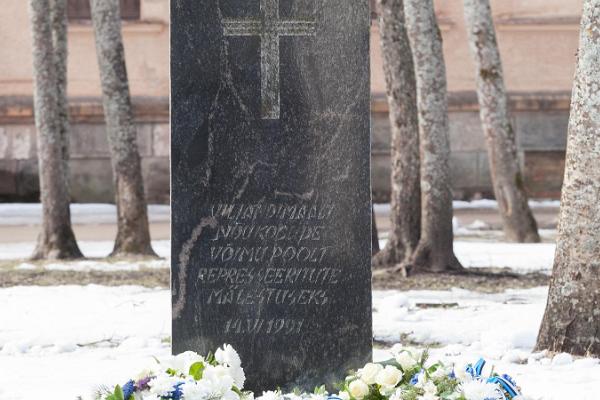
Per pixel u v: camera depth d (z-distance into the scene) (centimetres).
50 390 860
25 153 3052
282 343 802
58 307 1355
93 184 3064
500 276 1617
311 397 694
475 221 2564
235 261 802
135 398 611
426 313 1287
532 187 3097
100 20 1973
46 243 1925
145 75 3078
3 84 3059
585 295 1013
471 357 1012
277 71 802
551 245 2097
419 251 1645
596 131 1005
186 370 640
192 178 802
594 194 1009
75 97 3064
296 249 802
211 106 802
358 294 802
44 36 1934
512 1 3108
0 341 1126
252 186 802
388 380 642
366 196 802
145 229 1972
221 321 802
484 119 2166
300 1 802
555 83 3117
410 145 1695
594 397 820
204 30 802
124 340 1131
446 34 3097
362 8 802
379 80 3062
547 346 1027
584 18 1010
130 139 1972
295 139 802
